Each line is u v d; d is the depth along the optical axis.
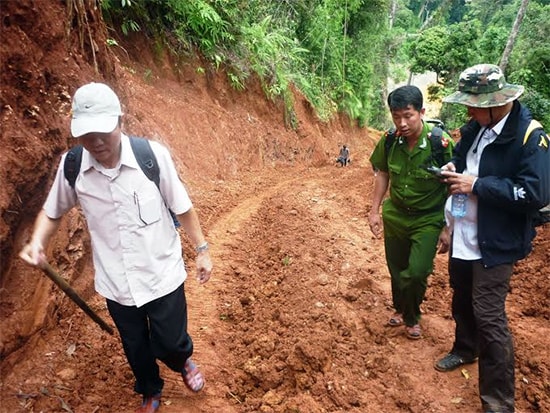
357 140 29.30
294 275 5.64
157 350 3.04
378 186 4.23
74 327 3.96
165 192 2.81
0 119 3.42
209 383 3.69
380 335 4.41
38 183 3.58
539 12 26.17
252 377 3.78
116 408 3.34
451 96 3.14
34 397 3.22
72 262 4.15
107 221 2.71
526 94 21.19
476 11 39.81
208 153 12.46
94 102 2.38
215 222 7.80
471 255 3.32
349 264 6.00
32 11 4.07
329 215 8.31
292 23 23.14
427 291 5.30
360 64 29.81
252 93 17.56
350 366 3.93
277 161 17.22
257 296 5.25
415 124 3.62
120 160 2.61
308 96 23.19
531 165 2.89
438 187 3.82
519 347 4.10
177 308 2.97
